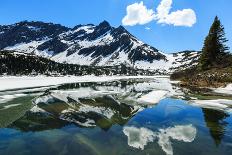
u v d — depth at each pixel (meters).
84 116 19.58
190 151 12.28
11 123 17.09
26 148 12.26
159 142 13.55
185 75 78.00
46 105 24.05
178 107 24.41
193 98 31.03
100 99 29.00
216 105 25.81
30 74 109.06
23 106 23.44
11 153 11.57
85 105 24.53
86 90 41.00
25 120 17.95
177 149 12.52
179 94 35.22
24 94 33.50
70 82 67.69
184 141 13.82
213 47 68.38
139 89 44.09
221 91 40.34
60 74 124.94
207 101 28.39
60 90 40.53
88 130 15.67
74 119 18.58
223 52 69.44
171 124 17.55
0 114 19.80
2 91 37.81
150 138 14.24
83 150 12.12
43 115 19.64
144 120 18.64
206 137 14.66
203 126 17.22
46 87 47.44
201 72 64.50
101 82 71.19
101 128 16.19
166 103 26.83
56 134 14.70
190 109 23.41
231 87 43.72
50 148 12.30
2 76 90.88
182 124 17.59
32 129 15.74
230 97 32.56
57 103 25.39
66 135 14.52
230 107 24.83
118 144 13.07
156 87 49.50
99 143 13.16
